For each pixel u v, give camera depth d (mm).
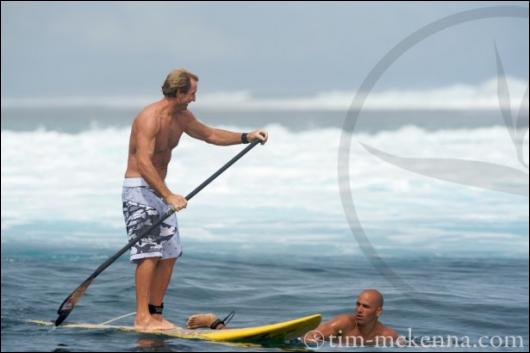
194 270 33344
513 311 26156
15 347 20359
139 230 22703
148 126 22500
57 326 22922
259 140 23781
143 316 22641
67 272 33094
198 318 22875
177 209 22219
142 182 22797
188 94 22953
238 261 36062
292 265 35156
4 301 26875
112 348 20312
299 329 21391
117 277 31844
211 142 24312
